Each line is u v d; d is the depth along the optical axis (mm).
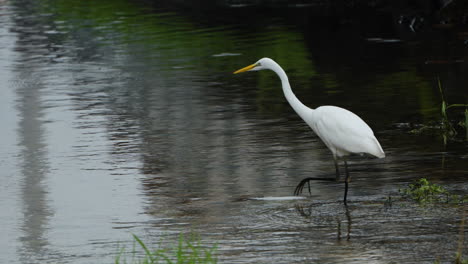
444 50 22453
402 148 12953
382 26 27609
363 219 9320
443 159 12117
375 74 19750
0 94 18859
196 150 13375
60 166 12617
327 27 27969
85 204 10562
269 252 8211
